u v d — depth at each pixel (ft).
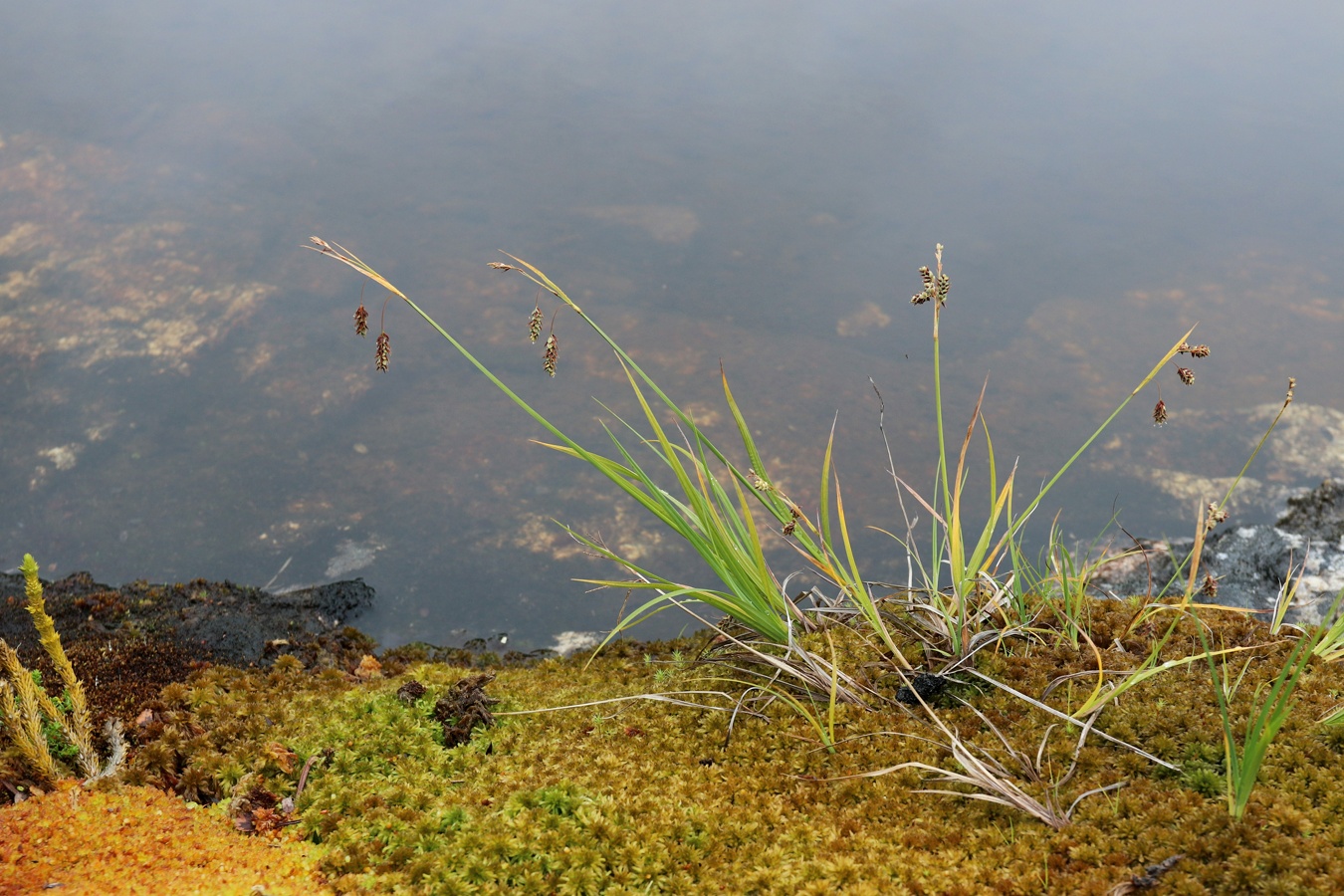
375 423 25.98
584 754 11.47
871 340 30.53
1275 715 8.18
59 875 8.26
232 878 8.58
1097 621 14.06
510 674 15.23
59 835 8.92
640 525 22.91
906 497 24.04
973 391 28.43
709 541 13.15
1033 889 8.32
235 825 9.90
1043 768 10.36
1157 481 24.72
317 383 27.43
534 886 9.01
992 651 13.24
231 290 31.12
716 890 8.82
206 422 25.58
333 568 20.74
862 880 8.68
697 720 12.25
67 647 14.88
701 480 12.64
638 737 11.87
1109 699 11.19
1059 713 10.59
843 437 26.21
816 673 12.28
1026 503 23.59
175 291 30.91
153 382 27.04
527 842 9.52
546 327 30.09
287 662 14.99
